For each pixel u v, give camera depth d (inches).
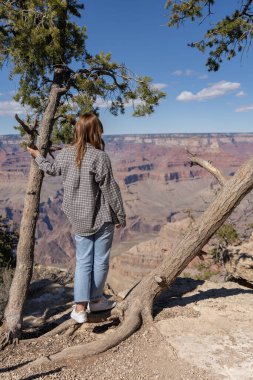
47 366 178.5
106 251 191.2
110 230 188.2
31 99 290.8
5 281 298.2
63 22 277.0
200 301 234.5
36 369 176.7
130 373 172.4
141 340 195.9
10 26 273.7
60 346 201.6
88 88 264.7
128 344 193.8
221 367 171.0
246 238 655.1
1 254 526.9
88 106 264.5
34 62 282.7
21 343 210.1
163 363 176.9
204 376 165.9
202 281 272.1
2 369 180.7
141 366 176.9
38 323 261.7
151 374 171.0
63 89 262.7
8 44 277.6
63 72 269.4
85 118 181.2
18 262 233.5
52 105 259.3
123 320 207.5
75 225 183.6
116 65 271.0
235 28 289.4
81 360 182.9
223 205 209.2
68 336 207.5
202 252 223.3
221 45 299.6
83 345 188.4
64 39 279.3
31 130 204.8
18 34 272.1
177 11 298.4
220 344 187.8
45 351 197.8
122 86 282.0
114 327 213.5
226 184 211.2
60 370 176.4
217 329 201.0
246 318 211.2
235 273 341.4
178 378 166.1
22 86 290.2
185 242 214.7
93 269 193.6
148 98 276.1
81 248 189.3
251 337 192.7
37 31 253.0
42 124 255.8
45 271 573.6
